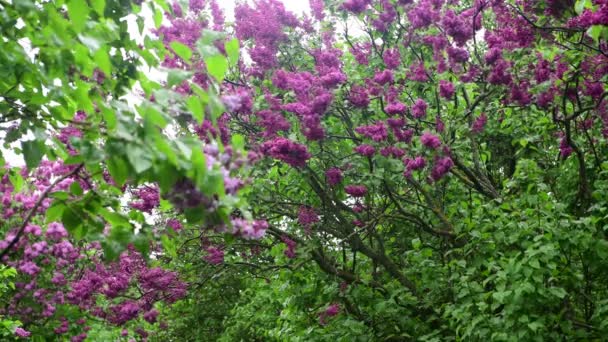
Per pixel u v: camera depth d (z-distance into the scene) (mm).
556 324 5418
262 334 11656
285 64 7199
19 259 7559
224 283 13195
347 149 6812
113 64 3117
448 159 5688
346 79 6508
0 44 2855
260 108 6266
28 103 3340
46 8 2539
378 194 7305
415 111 6234
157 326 13742
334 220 7117
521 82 5703
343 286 6910
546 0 5438
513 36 5746
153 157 2074
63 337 8141
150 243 3404
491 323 5285
